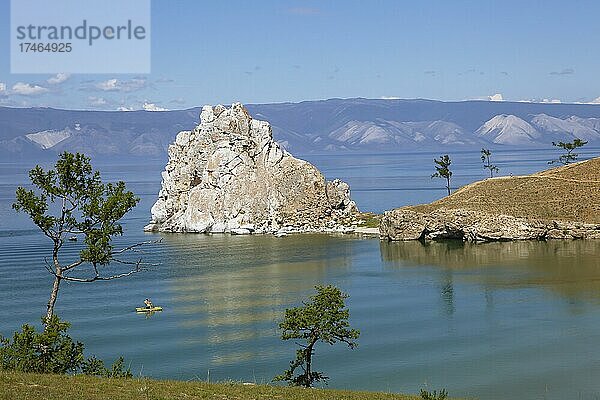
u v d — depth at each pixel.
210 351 90.25
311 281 135.25
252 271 148.88
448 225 183.38
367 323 101.81
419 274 137.75
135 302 121.06
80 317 110.56
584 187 189.00
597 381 75.00
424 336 94.12
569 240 171.75
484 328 96.75
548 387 73.56
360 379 77.69
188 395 48.69
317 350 89.56
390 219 190.62
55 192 57.09
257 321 105.00
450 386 74.56
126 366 84.25
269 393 51.97
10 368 52.38
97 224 58.72
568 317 100.19
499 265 142.38
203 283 136.50
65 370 54.94
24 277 147.25
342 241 193.50
